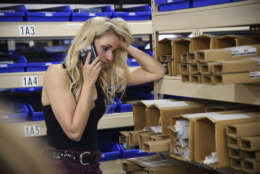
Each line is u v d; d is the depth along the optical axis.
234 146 1.67
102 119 3.04
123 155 3.14
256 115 1.86
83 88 1.83
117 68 2.21
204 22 2.15
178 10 2.36
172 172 2.22
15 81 2.81
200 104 2.29
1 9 3.01
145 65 2.45
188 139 2.00
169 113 2.18
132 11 3.34
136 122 2.45
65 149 1.82
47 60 3.23
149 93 3.49
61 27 2.92
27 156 0.35
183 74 2.02
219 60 1.74
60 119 1.79
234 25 1.95
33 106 3.11
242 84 1.83
